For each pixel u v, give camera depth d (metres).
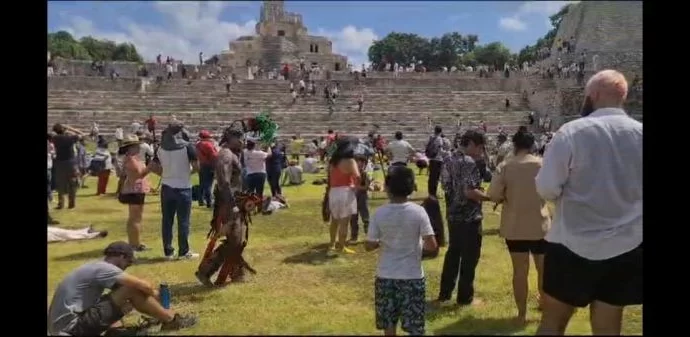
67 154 9.35
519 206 5.35
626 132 3.77
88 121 27.09
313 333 4.81
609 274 3.81
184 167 7.89
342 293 6.48
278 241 9.27
